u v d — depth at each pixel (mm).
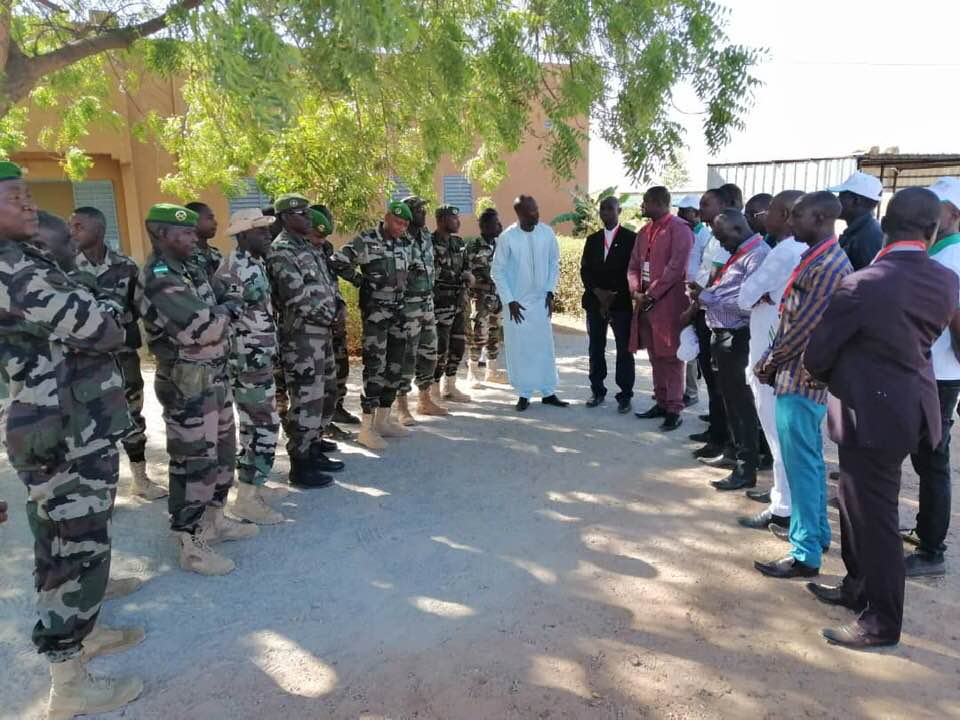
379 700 2691
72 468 2564
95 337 2543
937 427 2881
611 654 2963
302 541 4023
